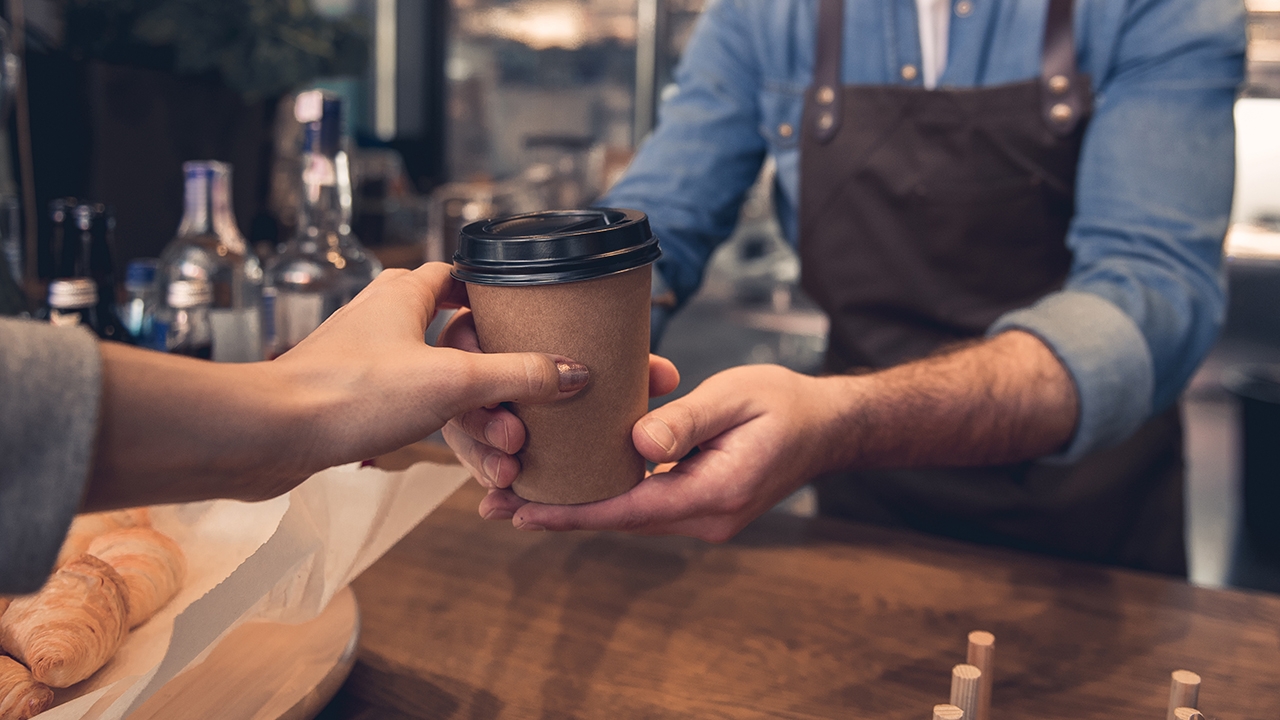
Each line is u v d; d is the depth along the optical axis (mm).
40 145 1338
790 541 843
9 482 326
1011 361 764
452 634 666
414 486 604
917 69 1093
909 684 611
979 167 1070
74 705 464
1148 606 727
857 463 699
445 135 3250
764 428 583
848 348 1189
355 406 413
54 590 548
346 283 989
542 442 519
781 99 1171
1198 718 474
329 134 986
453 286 553
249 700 530
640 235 491
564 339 483
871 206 1127
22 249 1351
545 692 596
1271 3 2299
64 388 332
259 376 394
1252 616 712
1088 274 906
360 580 748
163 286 999
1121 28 982
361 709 575
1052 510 1083
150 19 1353
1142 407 785
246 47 1404
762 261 4312
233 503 688
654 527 589
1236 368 4156
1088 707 588
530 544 821
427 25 3119
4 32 1143
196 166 997
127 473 360
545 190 2441
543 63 3521
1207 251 887
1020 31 1040
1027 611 717
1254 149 3635
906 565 796
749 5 1172
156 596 617
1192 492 3309
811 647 656
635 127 3676
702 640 664
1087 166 981
